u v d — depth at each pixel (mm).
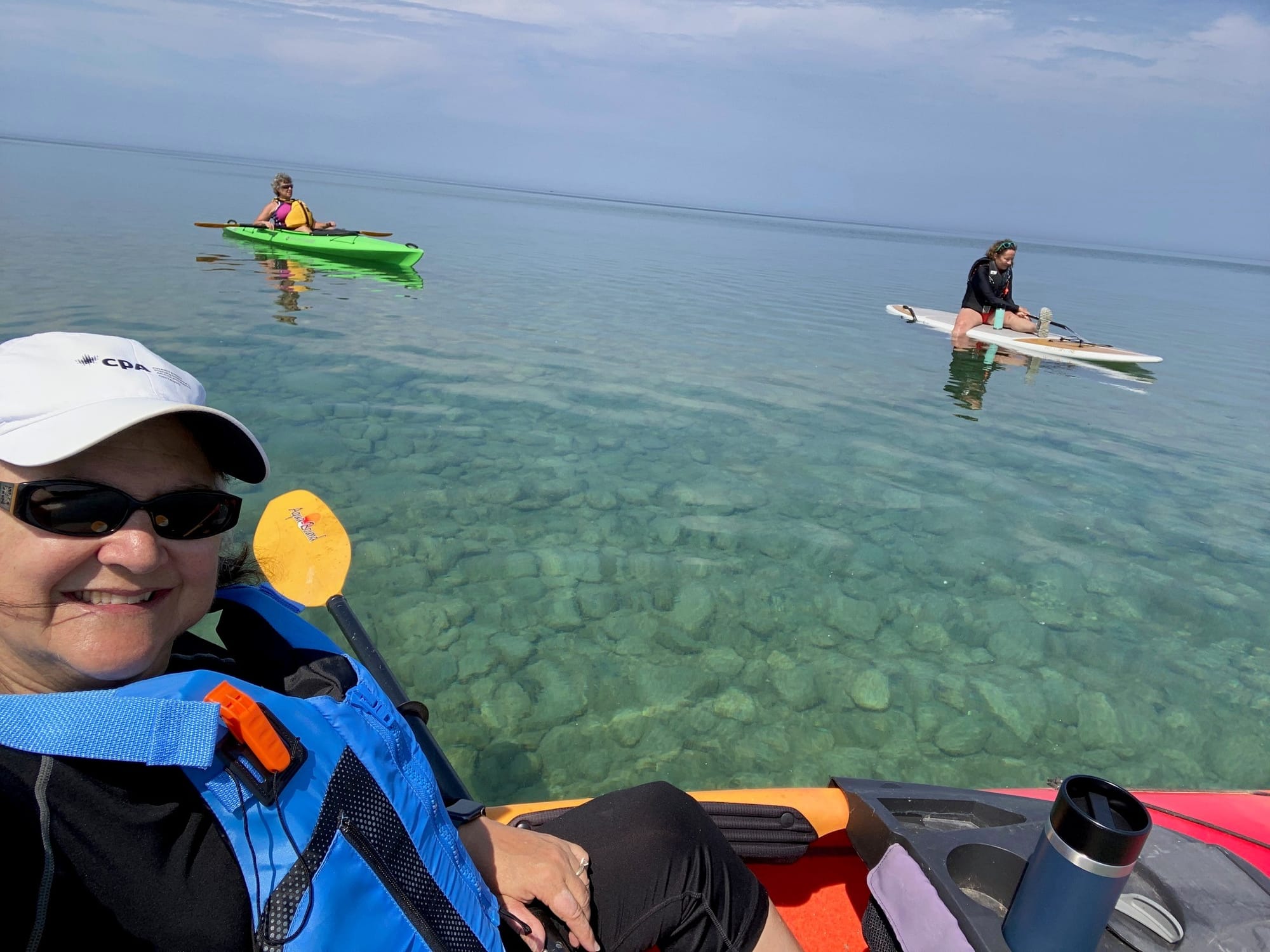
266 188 34438
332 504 4305
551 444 5531
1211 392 9227
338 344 7492
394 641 3332
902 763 2965
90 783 849
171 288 9219
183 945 886
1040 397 8188
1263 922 1532
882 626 3756
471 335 8484
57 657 989
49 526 923
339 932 988
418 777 1229
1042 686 3445
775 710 3168
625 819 1551
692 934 1466
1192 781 3014
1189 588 4332
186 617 1084
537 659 3314
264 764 945
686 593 3861
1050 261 44375
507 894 1423
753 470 5426
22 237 11727
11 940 787
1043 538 4789
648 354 8445
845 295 15734
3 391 946
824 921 2002
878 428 6574
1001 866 1675
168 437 1042
